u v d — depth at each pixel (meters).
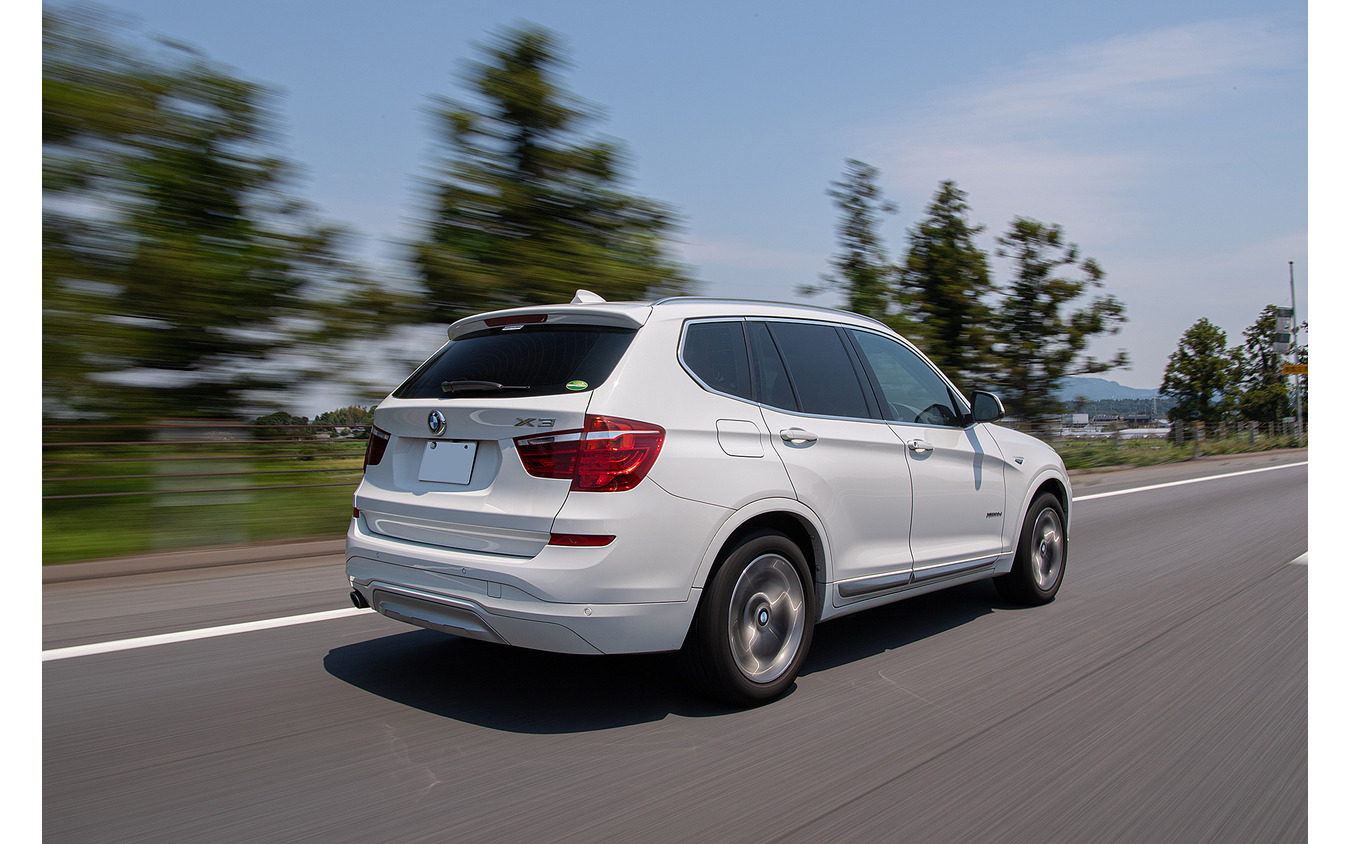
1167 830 2.78
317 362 10.89
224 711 3.76
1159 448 27.64
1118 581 6.84
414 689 4.05
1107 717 3.79
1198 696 4.07
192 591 6.10
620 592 3.41
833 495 4.24
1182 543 8.86
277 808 2.88
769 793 3.02
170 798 2.95
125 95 10.20
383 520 3.99
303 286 10.98
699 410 3.77
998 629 5.30
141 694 3.97
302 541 8.38
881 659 4.65
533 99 12.14
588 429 3.45
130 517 8.16
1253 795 3.04
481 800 2.95
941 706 3.92
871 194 18.69
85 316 9.69
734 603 3.77
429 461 3.86
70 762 3.23
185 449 8.48
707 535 3.64
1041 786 3.09
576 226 12.84
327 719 3.68
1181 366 59.72
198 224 10.77
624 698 3.96
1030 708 3.90
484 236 12.09
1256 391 57.50
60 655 4.54
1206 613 5.73
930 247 20.23
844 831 2.75
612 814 2.86
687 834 2.73
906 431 4.82
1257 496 13.76
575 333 3.82
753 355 4.17
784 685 3.96
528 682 4.16
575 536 3.38
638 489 3.47
